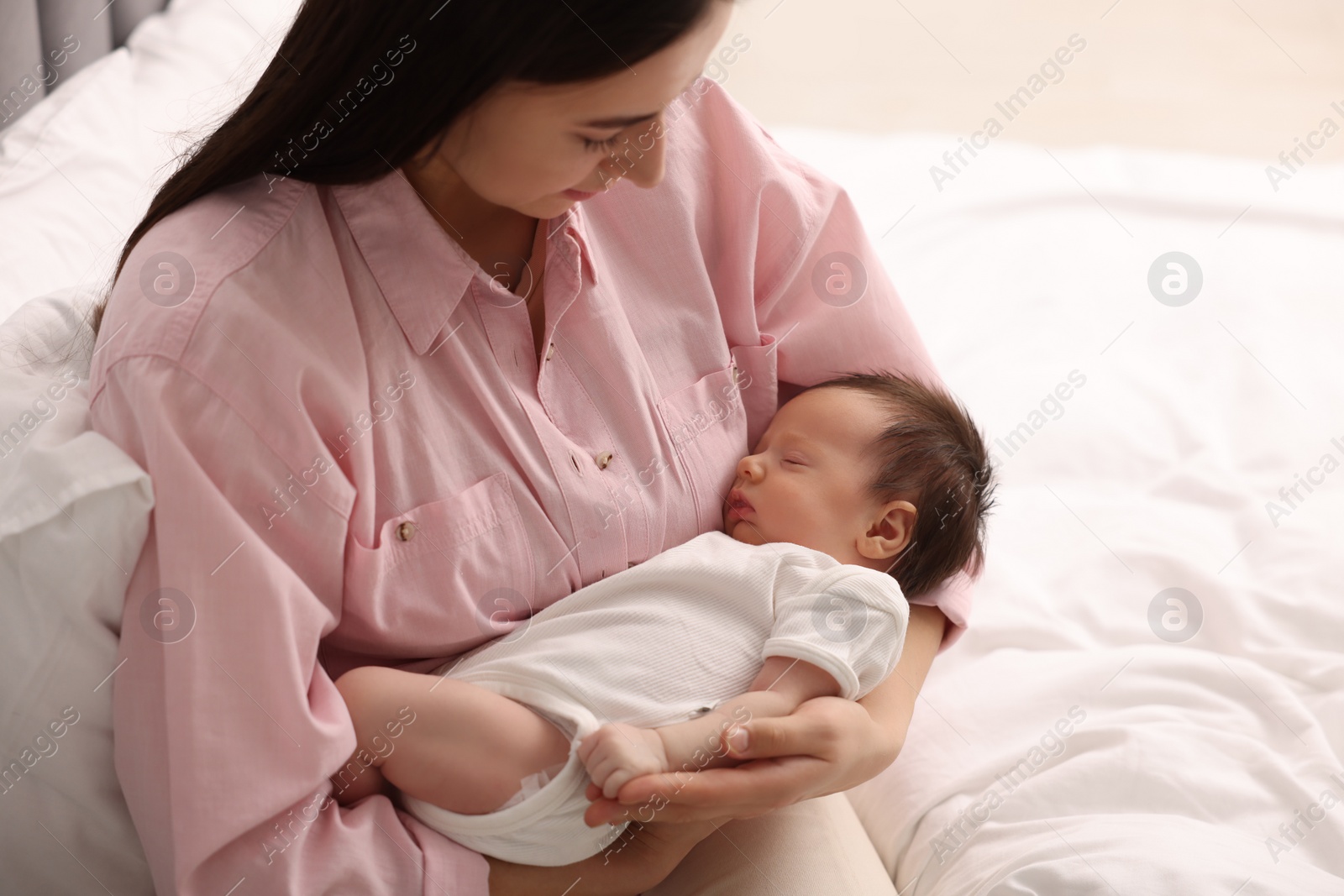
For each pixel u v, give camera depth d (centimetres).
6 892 88
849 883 101
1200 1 386
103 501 79
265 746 82
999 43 363
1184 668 121
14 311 121
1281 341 179
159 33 182
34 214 134
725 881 100
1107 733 112
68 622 82
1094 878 92
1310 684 121
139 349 80
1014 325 186
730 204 117
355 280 89
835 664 99
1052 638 130
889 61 354
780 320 127
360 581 89
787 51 356
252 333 81
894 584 106
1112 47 361
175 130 159
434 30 78
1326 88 342
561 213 92
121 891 90
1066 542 145
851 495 118
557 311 99
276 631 82
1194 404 168
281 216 86
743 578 106
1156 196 214
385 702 89
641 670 98
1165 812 105
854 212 126
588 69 76
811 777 93
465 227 96
